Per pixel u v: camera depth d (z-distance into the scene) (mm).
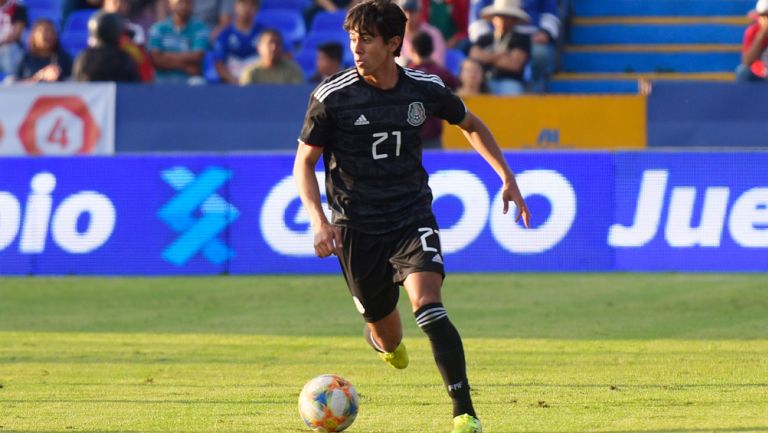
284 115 50875
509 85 58094
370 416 21172
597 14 70750
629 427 19578
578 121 50656
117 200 49469
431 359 29062
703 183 47375
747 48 58625
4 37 65125
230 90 50938
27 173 49656
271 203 48969
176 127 51094
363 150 20156
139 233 49406
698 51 67625
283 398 23422
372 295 20984
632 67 67875
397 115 20062
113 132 51250
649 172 47594
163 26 60469
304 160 20125
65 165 49500
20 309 40406
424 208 20391
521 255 48156
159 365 28469
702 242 47469
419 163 20625
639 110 50344
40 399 23516
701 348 30344
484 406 22078
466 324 35656
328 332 34531
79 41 66500
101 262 49469
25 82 55062
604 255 47938
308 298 42531
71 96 51281
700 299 40781
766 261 47188
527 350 30312
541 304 40062
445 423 20406
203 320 37406
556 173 47906
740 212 47250
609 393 23406
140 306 40875
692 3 70062
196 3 68438
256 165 49000
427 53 51844
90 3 68812
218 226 49250
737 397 22719
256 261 49188
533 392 23703
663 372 26266
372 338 22672
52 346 32031
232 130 50969
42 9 68125
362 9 19391
